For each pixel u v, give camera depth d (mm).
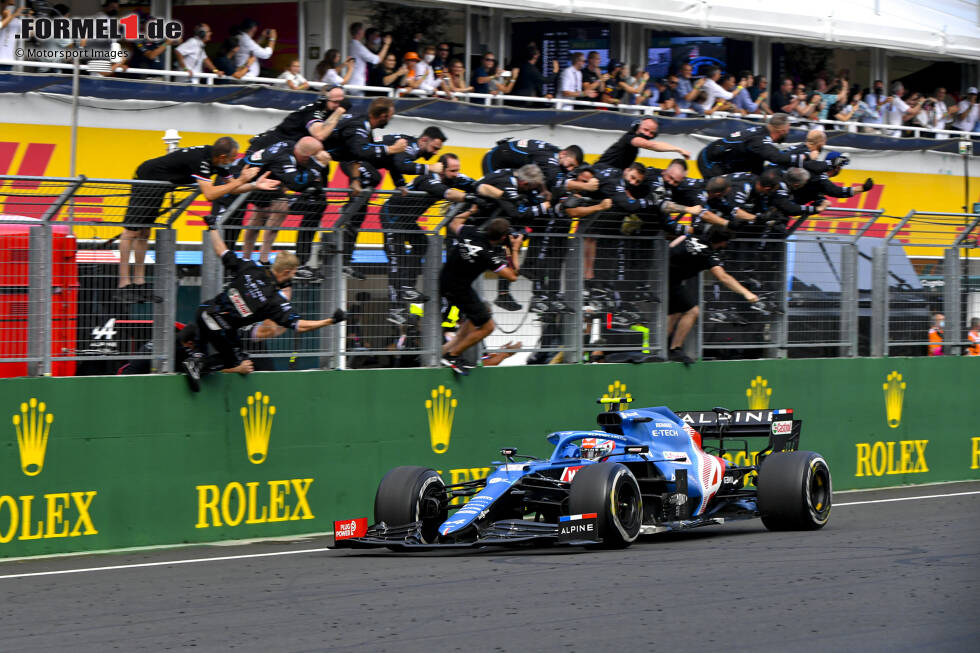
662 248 49344
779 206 49406
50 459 36031
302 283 41219
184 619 25500
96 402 36875
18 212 36938
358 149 41531
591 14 62938
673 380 49938
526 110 62219
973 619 25094
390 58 60562
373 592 28109
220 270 39688
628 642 23047
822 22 72750
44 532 35812
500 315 45688
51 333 36531
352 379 42281
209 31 57625
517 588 28281
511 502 35094
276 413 40562
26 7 51438
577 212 44938
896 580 29359
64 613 26422
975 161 80562
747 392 51938
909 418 57188
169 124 53094
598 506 33344
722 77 72062
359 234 42312
